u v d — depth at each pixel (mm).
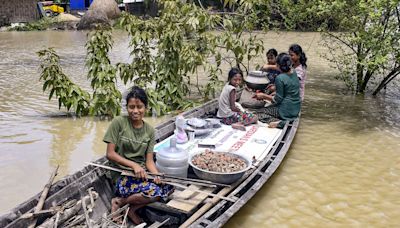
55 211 3273
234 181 4008
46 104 8078
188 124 5438
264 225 3928
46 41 19062
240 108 6109
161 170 3965
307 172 5062
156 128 5156
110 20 25781
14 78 10570
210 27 8047
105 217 3428
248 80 7020
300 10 8359
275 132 5648
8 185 4617
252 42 8711
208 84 8133
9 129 6492
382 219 4062
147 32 7504
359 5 6621
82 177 3725
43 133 6332
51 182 3676
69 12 30109
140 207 3625
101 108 7188
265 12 8867
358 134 6410
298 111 6168
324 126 6789
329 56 13344
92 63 7398
